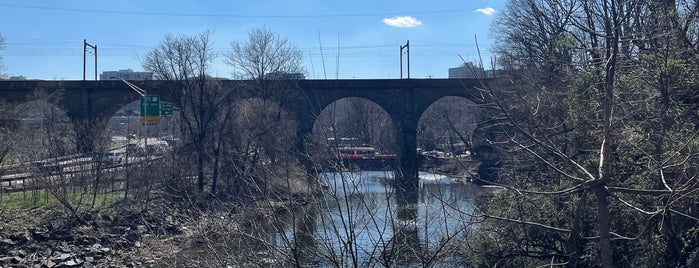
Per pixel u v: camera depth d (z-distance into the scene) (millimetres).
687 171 9695
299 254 8273
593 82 12133
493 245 13266
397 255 8516
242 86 44281
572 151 13297
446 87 54719
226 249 8930
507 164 15102
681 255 11250
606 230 7465
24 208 33906
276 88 44031
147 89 48656
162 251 15000
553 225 13609
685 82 11883
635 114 11516
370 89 54938
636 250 12453
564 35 14602
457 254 9789
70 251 29391
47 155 38781
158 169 32250
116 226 31578
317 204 8234
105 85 55781
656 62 11812
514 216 13680
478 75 11703
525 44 23797
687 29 12109
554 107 12391
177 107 46719
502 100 11812
